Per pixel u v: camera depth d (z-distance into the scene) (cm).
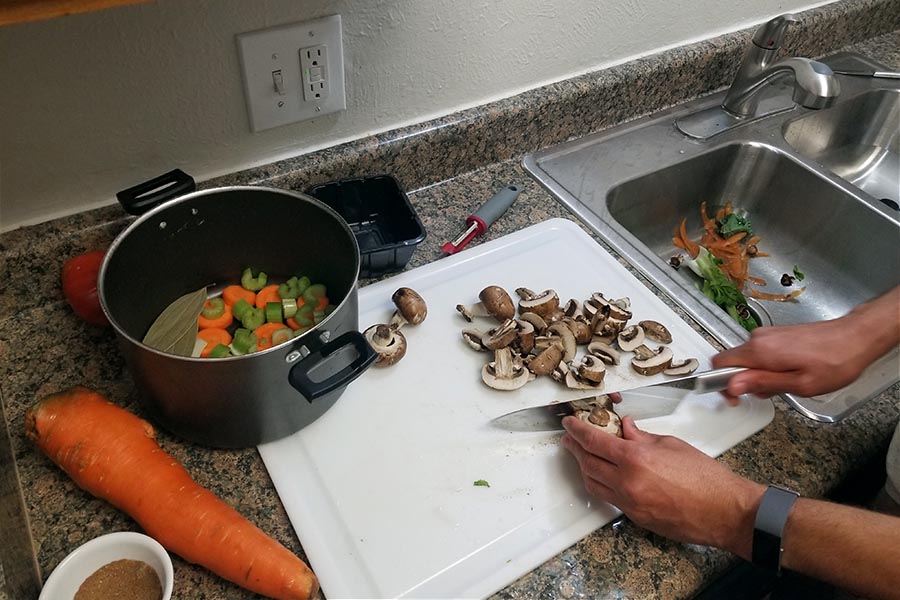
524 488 67
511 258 91
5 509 51
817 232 113
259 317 78
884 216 103
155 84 74
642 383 77
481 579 60
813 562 58
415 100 94
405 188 99
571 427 68
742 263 114
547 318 81
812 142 129
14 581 46
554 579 61
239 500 65
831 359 69
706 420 74
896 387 78
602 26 103
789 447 72
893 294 73
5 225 76
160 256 73
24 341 76
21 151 71
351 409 72
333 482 66
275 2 75
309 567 60
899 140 134
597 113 110
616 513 66
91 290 74
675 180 111
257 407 62
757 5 119
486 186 102
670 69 113
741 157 115
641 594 61
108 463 59
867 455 73
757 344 72
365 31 83
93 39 67
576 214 98
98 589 54
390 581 60
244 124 83
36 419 60
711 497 60
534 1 93
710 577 64
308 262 79
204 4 71
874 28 139
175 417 63
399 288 83
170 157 80
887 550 55
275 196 73
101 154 76
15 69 66
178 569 59
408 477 67
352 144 92
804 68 101
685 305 87
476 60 94
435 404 73
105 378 73
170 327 74
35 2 42
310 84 83
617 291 88
